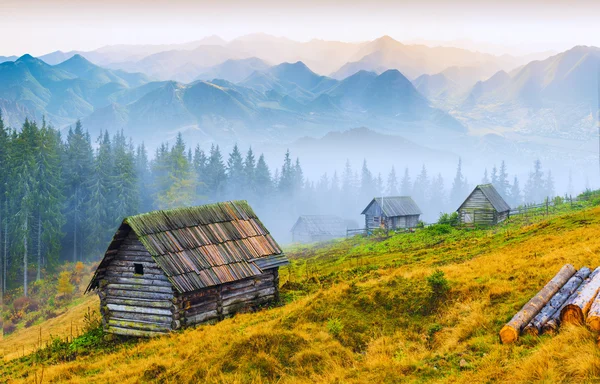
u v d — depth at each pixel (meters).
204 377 15.80
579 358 11.78
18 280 76.69
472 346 15.09
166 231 26.31
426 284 20.44
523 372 12.10
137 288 25.64
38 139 87.69
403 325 18.27
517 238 37.91
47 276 78.44
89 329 29.11
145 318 25.36
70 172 101.50
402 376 14.11
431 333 17.12
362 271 35.88
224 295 26.59
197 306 25.30
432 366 14.52
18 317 57.50
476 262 27.28
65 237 97.69
